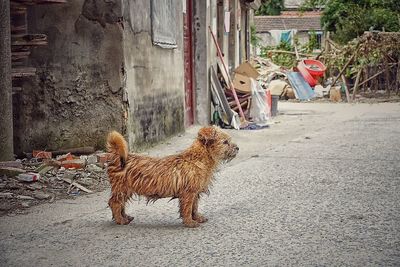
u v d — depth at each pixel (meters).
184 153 6.32
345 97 26.80
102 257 5.49
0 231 6.36
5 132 8.58
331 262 5.27
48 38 10.16
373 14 32.75
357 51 26.19
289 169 9.66
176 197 6.39
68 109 10.30
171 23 13.03
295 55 32.78
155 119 12.02
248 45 27.80
